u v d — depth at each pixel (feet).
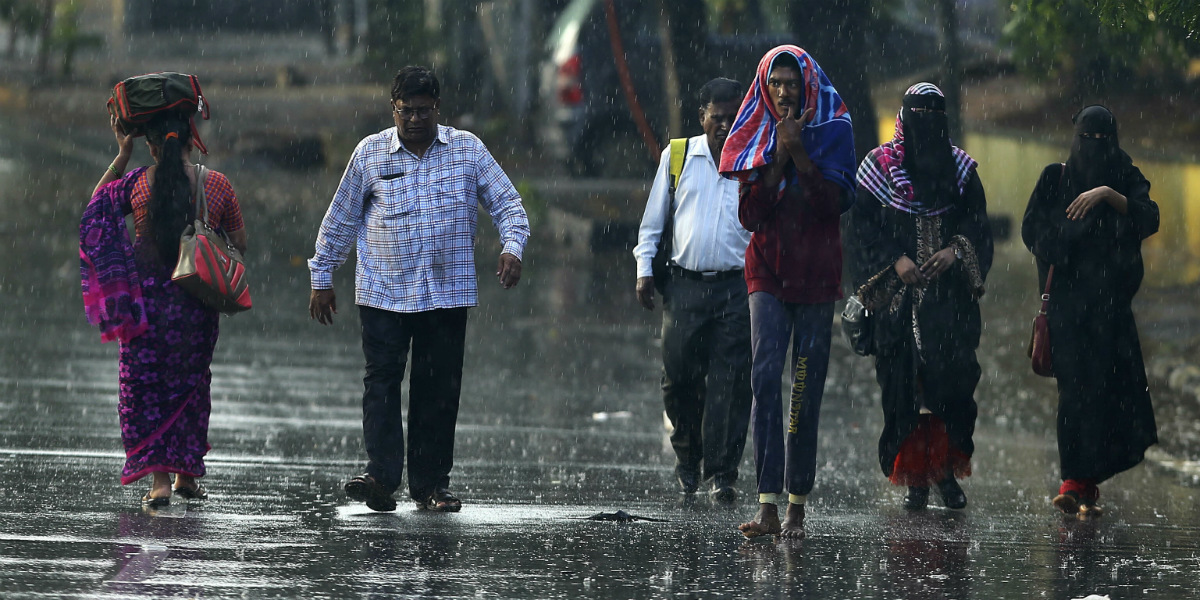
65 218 251.80
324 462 91.25
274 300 183.42
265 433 101.91
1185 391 136.67
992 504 85.97
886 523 77.46
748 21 304.91
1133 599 59.00
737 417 84.28
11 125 368.48
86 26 548.72
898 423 82.58
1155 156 240.12
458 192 75.51
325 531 68.64
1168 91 279.08
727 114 84.48
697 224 84.74
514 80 363.97
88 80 443.32
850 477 94.73
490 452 98.99
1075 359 82.94
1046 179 84.74
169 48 540.52
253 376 130.11
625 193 277.85
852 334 83.66
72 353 135.33
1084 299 83.10
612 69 288.92
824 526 75.56
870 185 82.69
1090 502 83.41
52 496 74.69
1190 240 231.50
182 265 72.54
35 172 301.63
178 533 66.33
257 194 295.48
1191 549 71.20
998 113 292.40
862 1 199.93
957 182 82.28
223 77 465.06
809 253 68.59
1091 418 82.58
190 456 74.54
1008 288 205.87
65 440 93.45
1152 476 100.42
